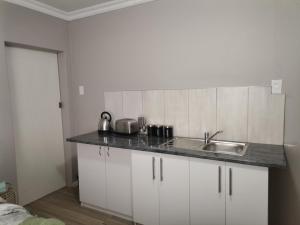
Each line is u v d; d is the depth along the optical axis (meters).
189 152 1.88
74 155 3.26
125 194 2.31
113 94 2.89
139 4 2.59
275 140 2.05
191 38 2.34
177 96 2.46
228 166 1.72
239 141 2.19
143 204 2.16
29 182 2.82
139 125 2.69
